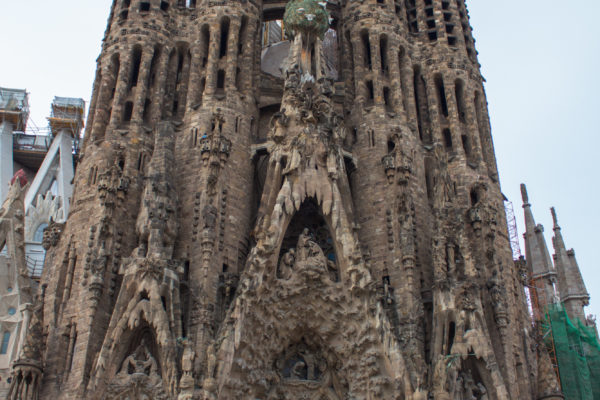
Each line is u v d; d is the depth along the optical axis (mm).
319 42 48125
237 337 35688
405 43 52875
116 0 52312
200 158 44656
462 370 37062
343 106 51562
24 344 36438
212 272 39875
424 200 45938
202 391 33281
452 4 55844
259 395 36781
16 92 77875
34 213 66438
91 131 46250
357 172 47094
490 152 49844
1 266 48188
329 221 40469
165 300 36875
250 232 43969
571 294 61719
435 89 51719
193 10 52031
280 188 41656
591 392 51312
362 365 37375
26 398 35062
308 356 39312
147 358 35406
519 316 42875
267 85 53750
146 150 44656
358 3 54281
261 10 54969
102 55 49094
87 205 41875
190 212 42500
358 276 38406
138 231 39438
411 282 40781
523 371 39781
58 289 39250
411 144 47969
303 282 38719
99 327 37062
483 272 42562
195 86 48438
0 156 72500
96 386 33812
